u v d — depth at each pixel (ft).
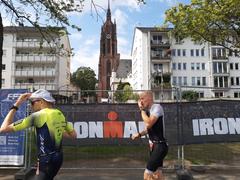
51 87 108.37
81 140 14.33
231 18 33.76
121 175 13.43
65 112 14.38
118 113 14.40
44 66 110.22
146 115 9.17
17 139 13.67
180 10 35.99
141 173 13.82
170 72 114.32
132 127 14.34
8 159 13.60
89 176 13.24
